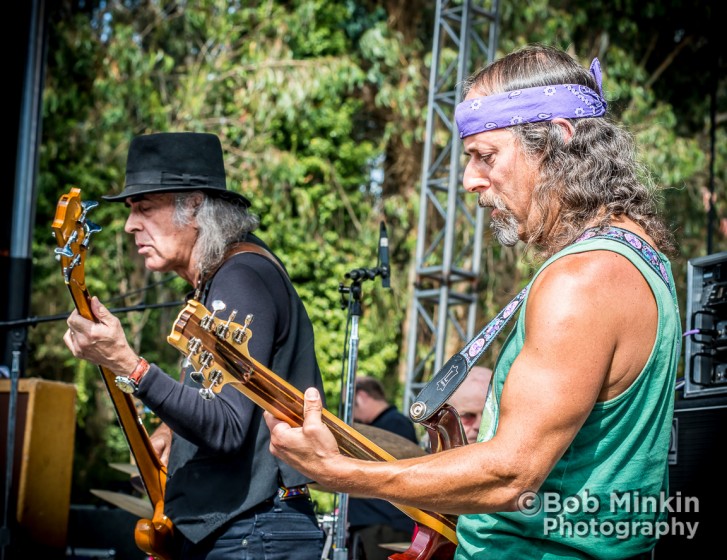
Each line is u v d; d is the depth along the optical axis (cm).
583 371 146
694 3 1209
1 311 579
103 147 1188
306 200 1180
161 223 241
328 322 1193
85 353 202
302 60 1184
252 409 218
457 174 722
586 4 1195
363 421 558
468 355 190
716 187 1165
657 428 159
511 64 170
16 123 595
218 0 1184
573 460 156
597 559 158
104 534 534
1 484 412
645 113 1155
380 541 465
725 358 267
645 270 155
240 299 224
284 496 228
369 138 1315
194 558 227
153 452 244
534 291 155
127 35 1145
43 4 604
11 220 591
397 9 1243
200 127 1140
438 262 1153
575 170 162
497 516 163
